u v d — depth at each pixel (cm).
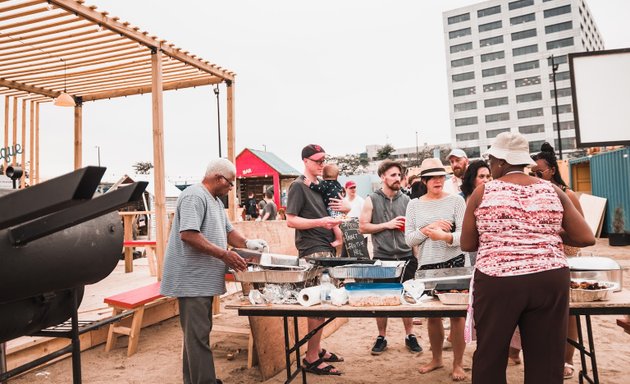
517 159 226
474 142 9212
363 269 295
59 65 654
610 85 600
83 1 461
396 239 411
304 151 383
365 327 536
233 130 723
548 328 208
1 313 162
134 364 422
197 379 298
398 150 10931
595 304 240
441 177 351
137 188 136
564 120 8381
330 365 381
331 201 376
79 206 139
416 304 267
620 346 430
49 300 183
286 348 314
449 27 9412
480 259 222
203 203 306
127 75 707
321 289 290
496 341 212
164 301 543
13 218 117
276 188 2614
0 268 143
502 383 214
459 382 349
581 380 327
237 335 510
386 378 365
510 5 8806
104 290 601
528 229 213
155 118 562
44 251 161
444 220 339
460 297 256
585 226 223
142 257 1069
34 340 404
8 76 700
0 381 162
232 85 721
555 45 8475
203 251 291
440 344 373
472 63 9181
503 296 209
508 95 8869
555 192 223
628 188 1183
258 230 464
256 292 293
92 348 472
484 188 229
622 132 596
